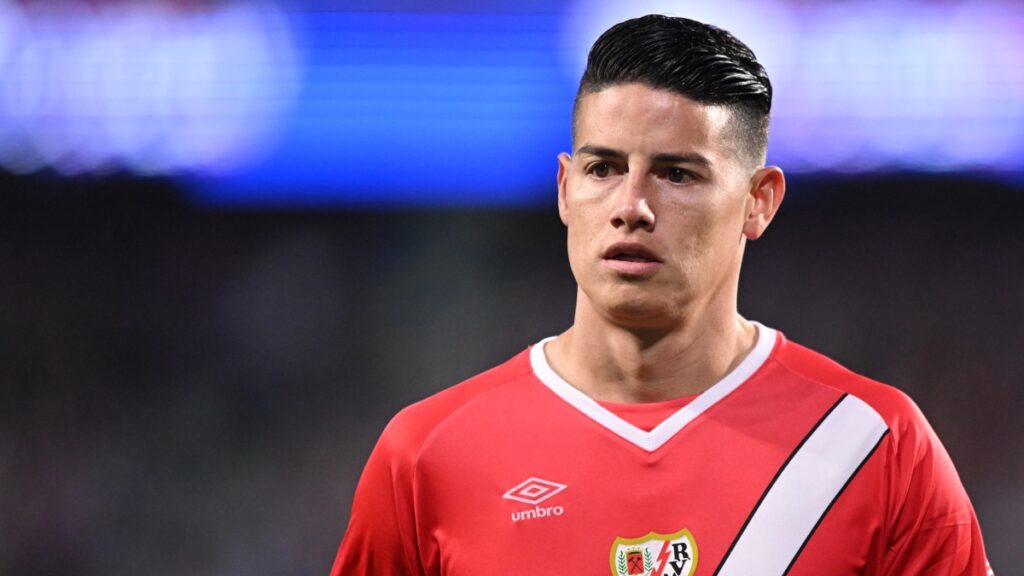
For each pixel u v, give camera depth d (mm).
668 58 6332
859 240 29688
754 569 6379
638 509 6559
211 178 26141
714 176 6383
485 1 25312
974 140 25047
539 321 28984
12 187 27203
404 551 7031
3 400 28156
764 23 24641
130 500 27391
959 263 29219
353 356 28812
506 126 25625
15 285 28547
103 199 28078
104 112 25766
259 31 25516
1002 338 28938
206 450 28094
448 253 29219
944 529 6539
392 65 25578
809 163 25125
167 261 28922
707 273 6492
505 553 6609
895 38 24766
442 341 29031
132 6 25422
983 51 24828
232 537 27109
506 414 6988
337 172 26000
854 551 6426
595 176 6473
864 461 6562
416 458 6953
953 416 28594
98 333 28703
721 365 6895
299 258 29125
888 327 29406
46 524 26969
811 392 6840
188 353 28781
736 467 6605
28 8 25297
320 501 27656
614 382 6906
